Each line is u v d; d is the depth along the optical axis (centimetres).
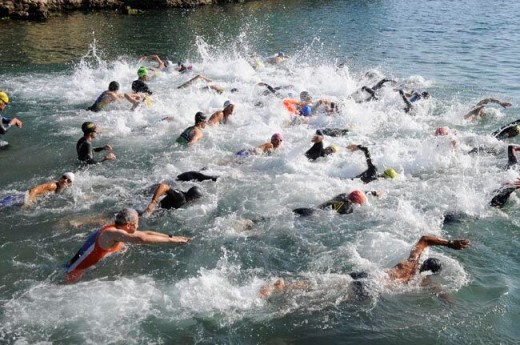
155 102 1656
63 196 1023
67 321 660
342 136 1393
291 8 4609
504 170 1132
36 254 822
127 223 755
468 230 891
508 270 775
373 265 790
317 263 801
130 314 676
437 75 2067
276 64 2305
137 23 3684
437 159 1177
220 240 868
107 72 2116
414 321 662
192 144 1318
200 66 2223
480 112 1522
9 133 1401
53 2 3966
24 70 2155
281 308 689
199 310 686
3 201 978
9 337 629
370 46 2762
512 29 3142
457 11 4103
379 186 1074
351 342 627
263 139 1370
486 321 659
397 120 1510
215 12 4341
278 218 941
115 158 1225
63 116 1552
